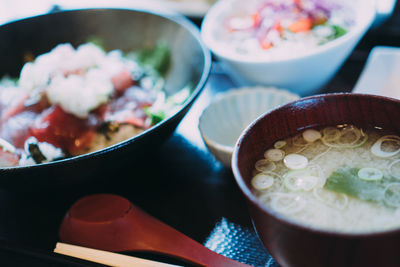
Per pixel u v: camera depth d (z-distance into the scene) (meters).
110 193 0.36
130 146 0.31
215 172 0.36
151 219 0.33
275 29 0.41
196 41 0.40
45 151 0.35
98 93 0.38
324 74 0.40
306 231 0.23
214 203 0.34
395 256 0.24
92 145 0.37
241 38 0.42
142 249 0.31
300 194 0.26
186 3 0.52
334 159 0.28
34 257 0.32
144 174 0.37
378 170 0.27
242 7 0.45
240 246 0.32
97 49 0.42
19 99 0.38
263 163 0.28
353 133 0.28
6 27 0.42
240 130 0.39
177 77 0.43
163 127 0.32
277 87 0.41
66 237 0.32
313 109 0.28
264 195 0.27
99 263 0.30
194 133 0.40
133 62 0.43
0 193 0.37
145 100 0.40
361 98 0.28
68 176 0.31
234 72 0.41
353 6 0.41
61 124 0.36
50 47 0.44
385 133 0.28
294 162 0.28
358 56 0.45
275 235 0.25
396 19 0.45
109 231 0.32
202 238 0.32
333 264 0.24
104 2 0.57
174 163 0.38
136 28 0.44
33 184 0.31
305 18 0.42
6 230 0.34
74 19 0.44
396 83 0.38
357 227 0.25
